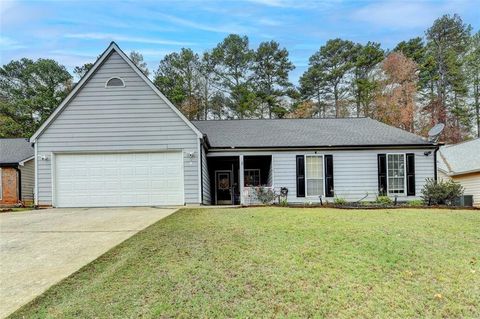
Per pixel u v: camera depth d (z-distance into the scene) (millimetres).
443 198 13805
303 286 4801
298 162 15719
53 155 13766
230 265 5461
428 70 38531
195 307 4168
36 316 3959
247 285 4773
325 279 5043
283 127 18312
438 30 39594
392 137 16500
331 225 8141
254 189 14914
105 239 7301
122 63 14000
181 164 13828
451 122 37812
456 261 5922
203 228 7906
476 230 7977
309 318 4035
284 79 40062
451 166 20375
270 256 5879
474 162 19266
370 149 15719
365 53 39062
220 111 39531
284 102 39781
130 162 13844
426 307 4422
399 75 36438
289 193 15594
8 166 19609
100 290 4594
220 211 10828
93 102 13898
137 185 13781
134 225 8781
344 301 4453
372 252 6203
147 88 13961
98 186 13750
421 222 8656
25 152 20828
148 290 4582
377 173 15648
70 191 13734
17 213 11859
